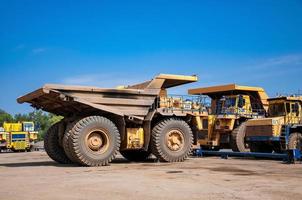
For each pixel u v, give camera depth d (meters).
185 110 16.17
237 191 7.86
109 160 13.94
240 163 14.72
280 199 7.02
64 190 8.14
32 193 7.79
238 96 20.77
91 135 13.83
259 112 21.30
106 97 14.27
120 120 14.63
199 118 16.77
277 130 17.70
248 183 8.97
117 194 7.61
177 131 15.61
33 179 9.98
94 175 10.76
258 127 18.27
